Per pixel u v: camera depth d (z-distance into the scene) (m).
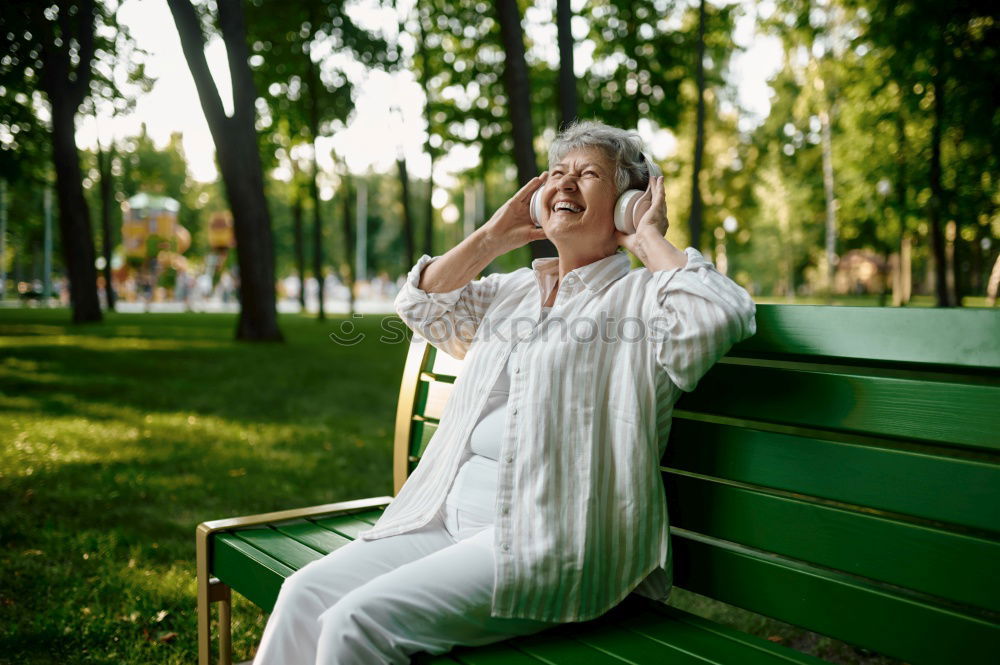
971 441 1.34
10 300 49.25
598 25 17.64
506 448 1.74
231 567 2.09
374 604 1.54
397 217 68.88
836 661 2.63
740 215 40.16
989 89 14.53
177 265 51.66
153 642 2.64
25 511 4.03
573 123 2.02
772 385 1.64
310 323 24.53
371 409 7.65
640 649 1.55
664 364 1.64
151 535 3.71
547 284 2.03
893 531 1.42
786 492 1.75
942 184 18.59
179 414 6.96
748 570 1.65
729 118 35.50
